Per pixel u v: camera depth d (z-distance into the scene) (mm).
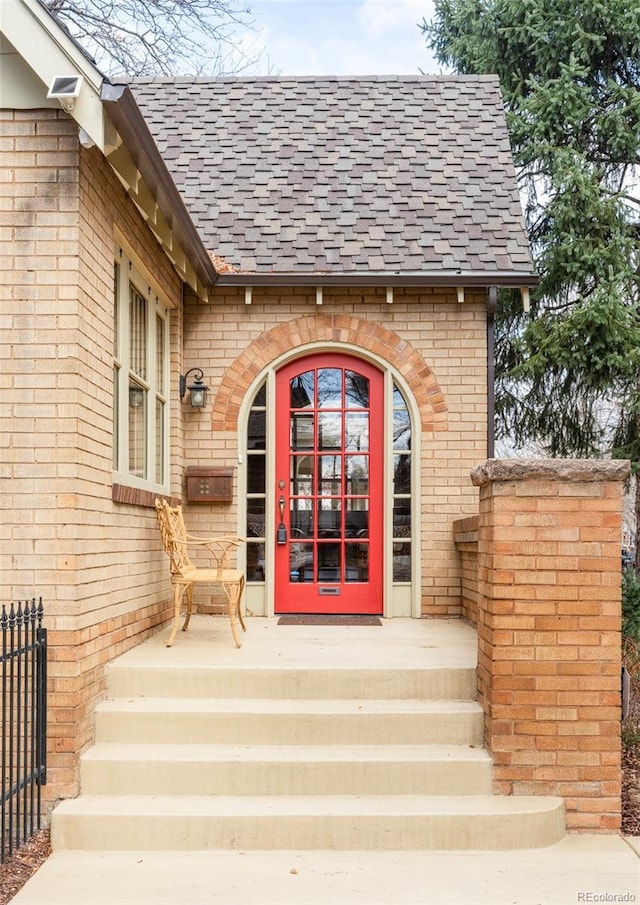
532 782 4305
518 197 7941
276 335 7266
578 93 9875
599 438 10492
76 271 4316
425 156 8438
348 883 3656
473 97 9320
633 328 9180
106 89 3867
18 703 3891
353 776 4309
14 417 4281
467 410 7203
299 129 8805
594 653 4320
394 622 6883
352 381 7430
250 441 7398
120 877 3695
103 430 4816
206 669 4852
